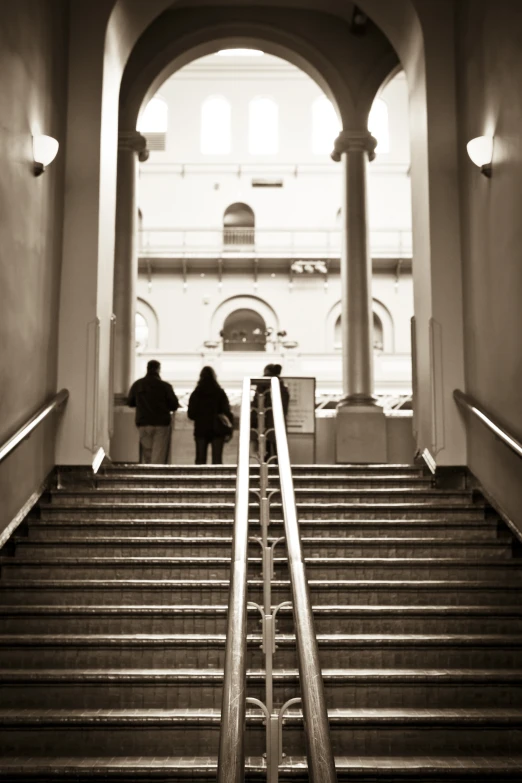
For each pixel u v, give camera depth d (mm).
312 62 11852
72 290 7891
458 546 6348
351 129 11633
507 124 6742
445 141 8414
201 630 5375
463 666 5070
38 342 7102
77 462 7641
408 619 5398
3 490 6191
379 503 7223
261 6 11805
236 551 3879
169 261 29688
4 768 4121
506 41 6801
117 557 6207
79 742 4445
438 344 8102
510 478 6660
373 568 6016
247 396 6730
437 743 4445
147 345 29609
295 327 29859
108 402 8383
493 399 7102
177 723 4441
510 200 6645
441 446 7922
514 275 6539
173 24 11742
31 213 6816
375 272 30016
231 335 30188
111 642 5055
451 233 8273
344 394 11164
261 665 5039
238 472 4930
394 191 30000
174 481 7559
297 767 4066
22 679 4754
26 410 6715
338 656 5074
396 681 4773
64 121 8086
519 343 6430
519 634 5395
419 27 8617
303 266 29609
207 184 30188
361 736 4445
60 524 6559
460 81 8320
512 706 4770
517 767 4117
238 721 2664
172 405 9445
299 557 3770
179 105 30375
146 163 30062
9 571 5996
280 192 30250
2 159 5977
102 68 8266
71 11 8336
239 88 30422
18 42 6449
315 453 10969
